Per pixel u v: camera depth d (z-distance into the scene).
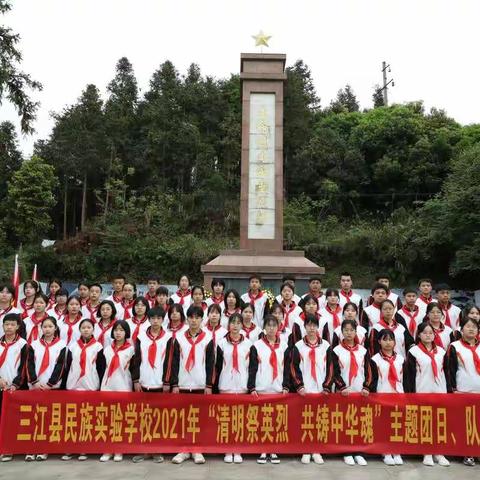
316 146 27.67
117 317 6.29
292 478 4.15
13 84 14.09
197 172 26.81
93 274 20.47
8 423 4.64
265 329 5.00
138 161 28.03
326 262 21.30
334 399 4.74
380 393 4.75
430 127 27.56
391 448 4.65
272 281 9.24
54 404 4.69
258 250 9.84
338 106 37.09
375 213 26.69
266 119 10.34
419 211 20.42
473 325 4.87
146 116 29.98
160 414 4.70
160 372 4.89
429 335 4.90
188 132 27.31
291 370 4.86
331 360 4.88
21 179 22.56
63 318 5.80
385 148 27.11
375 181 26.67
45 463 4.50
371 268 20.61
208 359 4.89
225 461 4.57
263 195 10.22
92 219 27.12
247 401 4.73
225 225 23.84
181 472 4.28
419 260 19.22
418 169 25.30
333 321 6.00
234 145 27.31
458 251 16.08
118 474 4.21
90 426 4.67
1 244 20.16
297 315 6.04
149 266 20.70
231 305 5.94
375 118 29.92
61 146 27.94
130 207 23.83
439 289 6.25
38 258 20.28
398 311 6.07
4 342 4.98
